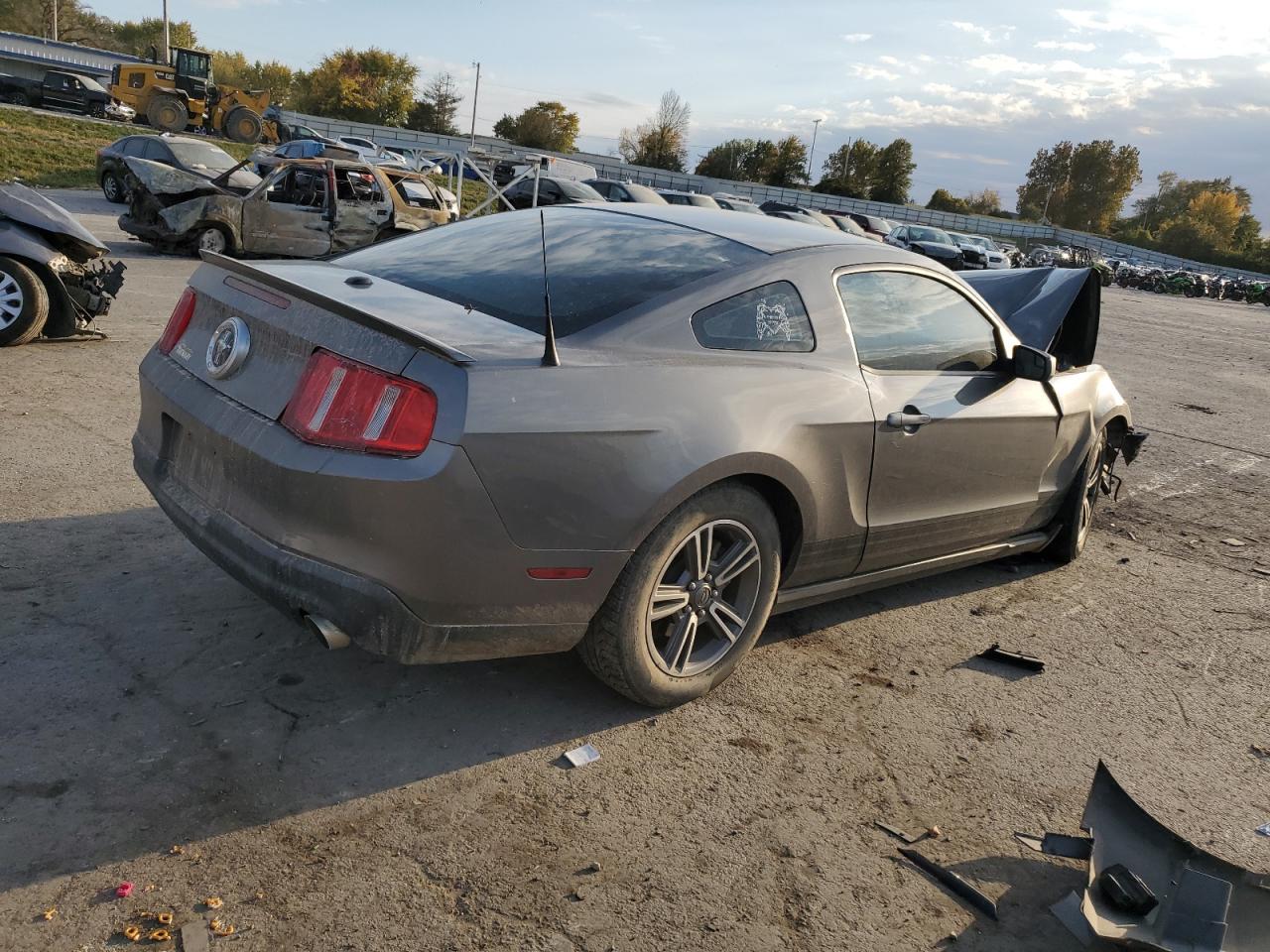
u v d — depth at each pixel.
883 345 3.48
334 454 2.39
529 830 2.47
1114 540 5.50
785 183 81.38
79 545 3.81
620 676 2.91
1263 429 9.54
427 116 79.94
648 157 76.56
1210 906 2.22
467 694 3.08
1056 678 3.67
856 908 2.33
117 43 100.56
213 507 2.73
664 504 2.70
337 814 2.45
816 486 3.14
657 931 2.18
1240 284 45.72
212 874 2.21
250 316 2.77
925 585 4.52
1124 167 121.19
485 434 2.38
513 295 2.92
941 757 3.03
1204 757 3.21
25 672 2.90
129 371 6.62
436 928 2.12
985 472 3.90
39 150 26.31
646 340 2.81
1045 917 2.37
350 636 2.46
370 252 3.51
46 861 2.19
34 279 6.78
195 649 3.15
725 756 2.89
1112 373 12.55
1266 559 5.39
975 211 113.25
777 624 3.88
